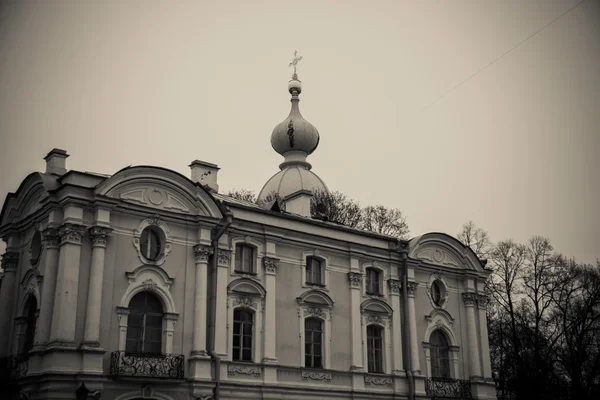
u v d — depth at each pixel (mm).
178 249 28297
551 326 50219
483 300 39000
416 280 36312
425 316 36156
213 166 33438
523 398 48344
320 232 33281
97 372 24531
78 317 25062
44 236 26297
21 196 29578
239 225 30422
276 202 36562
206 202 29203
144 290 27047
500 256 52250
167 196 28453
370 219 54844
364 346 33281
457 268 38406
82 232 25828
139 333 26750
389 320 34688
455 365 36594
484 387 36875
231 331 28922
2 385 26828
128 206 27047
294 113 53125
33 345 25672
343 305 33344
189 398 26766
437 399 34625
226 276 29281
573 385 46438
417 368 34469
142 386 25641
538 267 50875
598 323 50125
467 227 54125
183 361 26938
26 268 28828
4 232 30500
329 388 31172
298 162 51781
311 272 32938
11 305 29094
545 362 48156
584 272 49906
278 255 31609
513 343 49969
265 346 29734
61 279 25094
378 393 32719
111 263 26328
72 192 25875
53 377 23672
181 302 27797
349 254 34156
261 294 30297
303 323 31562
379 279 35281
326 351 31891
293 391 29969
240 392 28375
